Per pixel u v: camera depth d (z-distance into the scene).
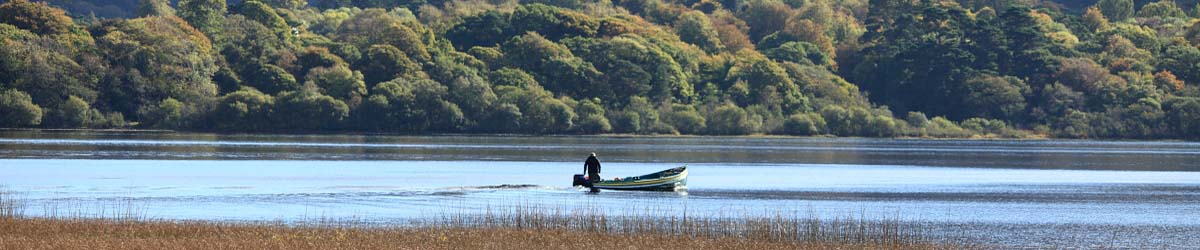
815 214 175.12
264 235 120.06
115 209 164.62
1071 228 160.38
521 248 117.50
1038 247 139.88
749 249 124.00
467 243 119.25
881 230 149.00
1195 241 147.38
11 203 154.00
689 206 183.75
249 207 171.38
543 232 130.12
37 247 107.25
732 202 192.25
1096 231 157.00
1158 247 141.50
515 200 186.50
